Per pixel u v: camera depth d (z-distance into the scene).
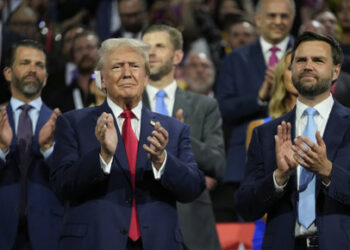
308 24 21.45
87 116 12.09
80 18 28.05
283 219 11.93
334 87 17.19
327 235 11.53
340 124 12.09
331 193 11.42
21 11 24.11
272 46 18.39
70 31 22.55
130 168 11.68
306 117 12.37
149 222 11.48
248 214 12.35
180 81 24.22
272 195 11.80
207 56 23.80
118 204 11.49
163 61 15.31
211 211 15.09
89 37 19.86
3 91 17.58
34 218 13.80
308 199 11.83
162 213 11.66
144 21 24.42
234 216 18.39
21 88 14.61
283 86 14.81
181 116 13.89
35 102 14.73
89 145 11.80
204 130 15.20
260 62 18.27
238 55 18.47
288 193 12.04
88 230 11.35
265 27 18.42
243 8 27.64
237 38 22.69
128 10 23.56
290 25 18.53
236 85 18.14
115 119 11.92
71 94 19.62
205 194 15.09
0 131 13.47
